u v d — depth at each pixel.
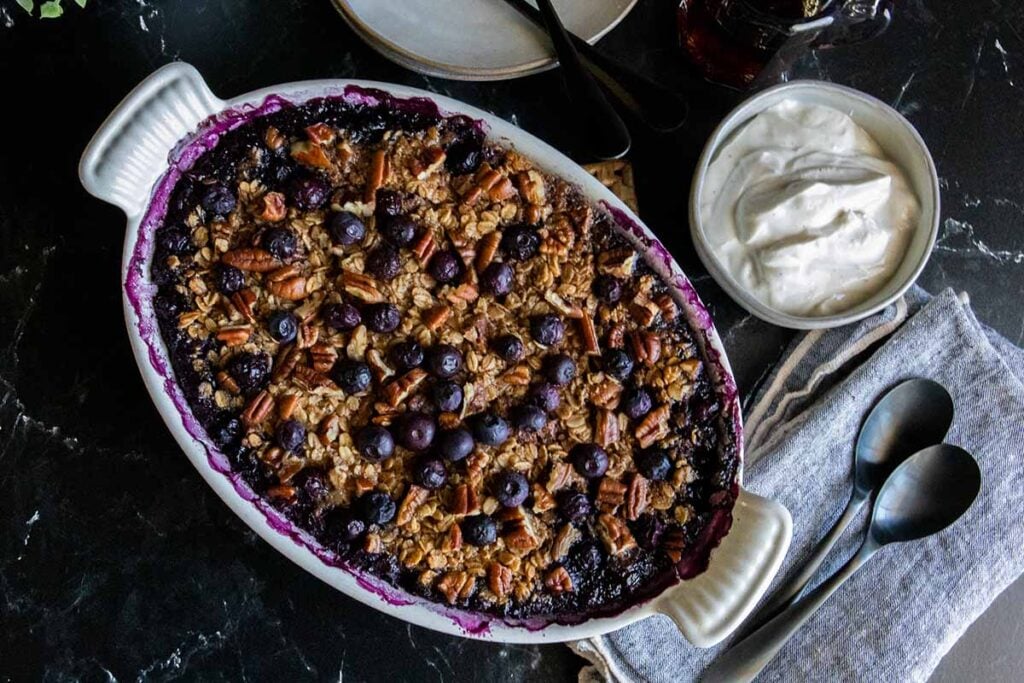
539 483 0.64
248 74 0.67
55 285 0.66
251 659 0.66
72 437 0.66
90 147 0.58
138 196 0.60
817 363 0.70
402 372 0.63
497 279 0.63
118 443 0.66
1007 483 0.70
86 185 0.58
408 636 0.67
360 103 0.63
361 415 0.63
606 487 0.64
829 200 0.65
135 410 0.66
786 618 0.67
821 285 0.66
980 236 0.71
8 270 0.66
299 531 0.62
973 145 0.71
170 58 0.67
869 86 0.71
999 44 0.72
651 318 0.64
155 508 0.66
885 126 0.67
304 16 0.67
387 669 0.67
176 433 0.61
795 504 0.69
